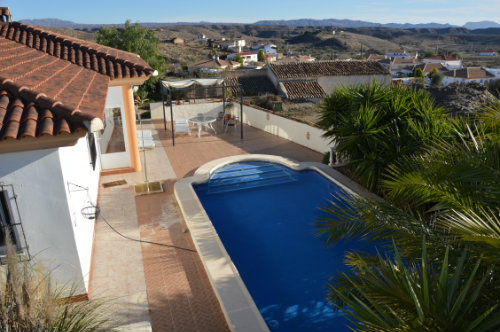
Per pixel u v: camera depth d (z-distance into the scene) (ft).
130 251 27.04
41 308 13.88
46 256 20.39
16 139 16.67
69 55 38.42
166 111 79.56
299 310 22.16
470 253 13.69
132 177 42.37
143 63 45.06
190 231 28.81
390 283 11.25
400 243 16.39
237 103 76.74
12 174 18.86
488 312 9.32
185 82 63.00
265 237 30.86
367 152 33.06
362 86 38.55
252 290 24.18
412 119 33.01
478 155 14.66
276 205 36.63
